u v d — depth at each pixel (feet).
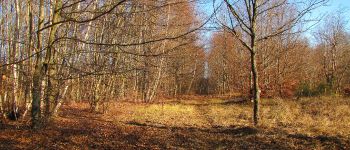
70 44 37.96
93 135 35.22
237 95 132.05
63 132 35.32
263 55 91.25
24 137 31.71
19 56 41.83
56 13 31.50
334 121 45.16
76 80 42.96
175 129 41.86
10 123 39.47
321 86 89.25
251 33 41.65
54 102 35.83
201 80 193.77
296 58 106.01
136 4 26.25
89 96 62.39
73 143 31.17
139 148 30.66
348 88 91.81
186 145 32.14
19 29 42.57
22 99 45.01
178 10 30.48
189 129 41.55
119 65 31.07
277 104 69.46
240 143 32.35
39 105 34.24
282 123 43.34
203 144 32.45
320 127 37.93
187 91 173.47
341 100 69.62
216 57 168.35
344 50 127.54
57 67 34.45
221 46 127.34
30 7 37.60
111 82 58.70
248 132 36.40
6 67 41.14
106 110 61.00
